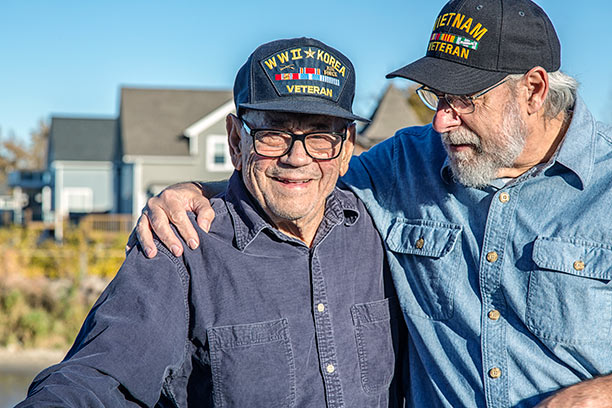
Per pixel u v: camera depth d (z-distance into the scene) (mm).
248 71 2436
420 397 2668
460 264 2613
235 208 2553
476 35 2469
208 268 2451
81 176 32781
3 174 59188
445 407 2582
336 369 2494
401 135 2982
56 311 13938
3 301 13703
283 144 2375
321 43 2463
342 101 2414
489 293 2545
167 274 2377
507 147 2457
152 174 26578
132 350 2193
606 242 2424
